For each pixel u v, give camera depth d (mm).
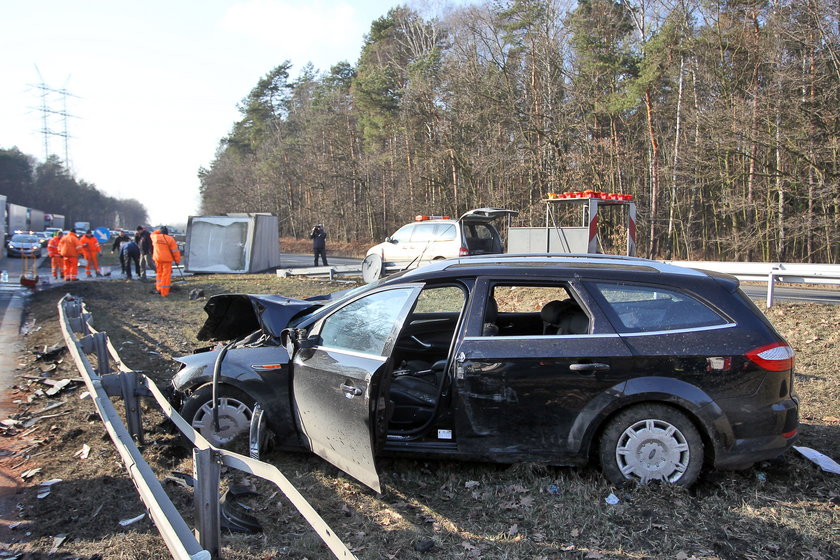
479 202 33688
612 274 4199
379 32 48031
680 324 4012
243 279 19984
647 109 29688
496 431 4059
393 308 4145
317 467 4539
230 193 70625
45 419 5844
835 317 8945
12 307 14461
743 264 11703
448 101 34125
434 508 3877
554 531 3547
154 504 2922
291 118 64375
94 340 6672
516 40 32844
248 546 3412
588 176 28781
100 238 34406
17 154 107375
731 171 26703
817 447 4793
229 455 3090
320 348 4332
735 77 26078
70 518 3811
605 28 29109
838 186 20812
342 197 53125
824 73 20406
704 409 3855
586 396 3957
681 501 3797
